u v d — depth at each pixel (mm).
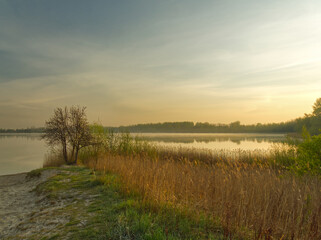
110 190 7227
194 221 4590
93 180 8727
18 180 11859
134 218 4590
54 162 16078
